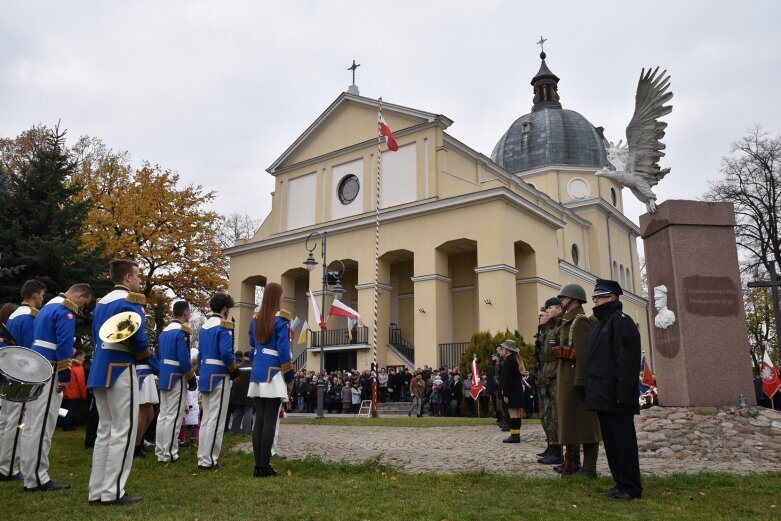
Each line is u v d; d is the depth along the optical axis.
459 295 31.00
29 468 6.05
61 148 17.86
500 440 11.38
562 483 6.30
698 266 10.46
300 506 5.23
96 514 4.95
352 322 25.77
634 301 46.69
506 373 10.92
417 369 24.66
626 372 5.66
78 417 14.16
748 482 6.50
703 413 9.66
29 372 5.56
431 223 28.31
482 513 4.96
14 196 15.89
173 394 8.52
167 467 7.91
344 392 25.02
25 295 7.25
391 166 31.02
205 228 33.81
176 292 33.50
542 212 29.20
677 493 5.98
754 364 37.72
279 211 35.31
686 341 10.14
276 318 7.10
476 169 33.19
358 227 30.62
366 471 7.23
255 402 7.14
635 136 10.98
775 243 30.11
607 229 44.12
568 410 6.61
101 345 5.61
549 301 8.25
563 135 45.19
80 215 16.91
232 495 5.75
